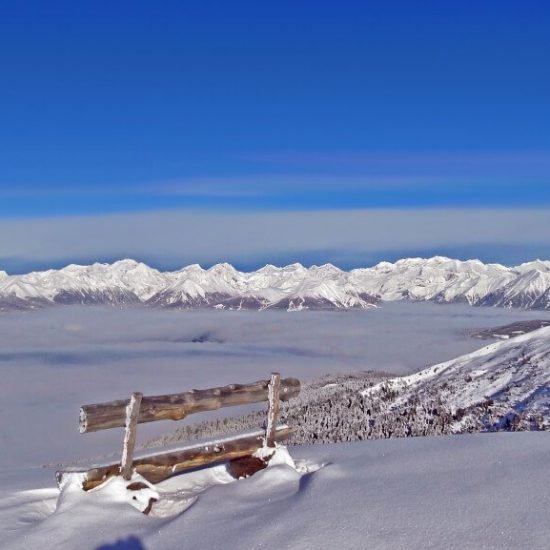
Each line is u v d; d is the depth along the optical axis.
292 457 11.64
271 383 11.48
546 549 6.04
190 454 10.41
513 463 8.98
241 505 8.85
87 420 9.26
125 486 9.38
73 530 7.93
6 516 8.74
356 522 7.24
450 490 8.05
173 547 7.41
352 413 137.62
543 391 125.12
